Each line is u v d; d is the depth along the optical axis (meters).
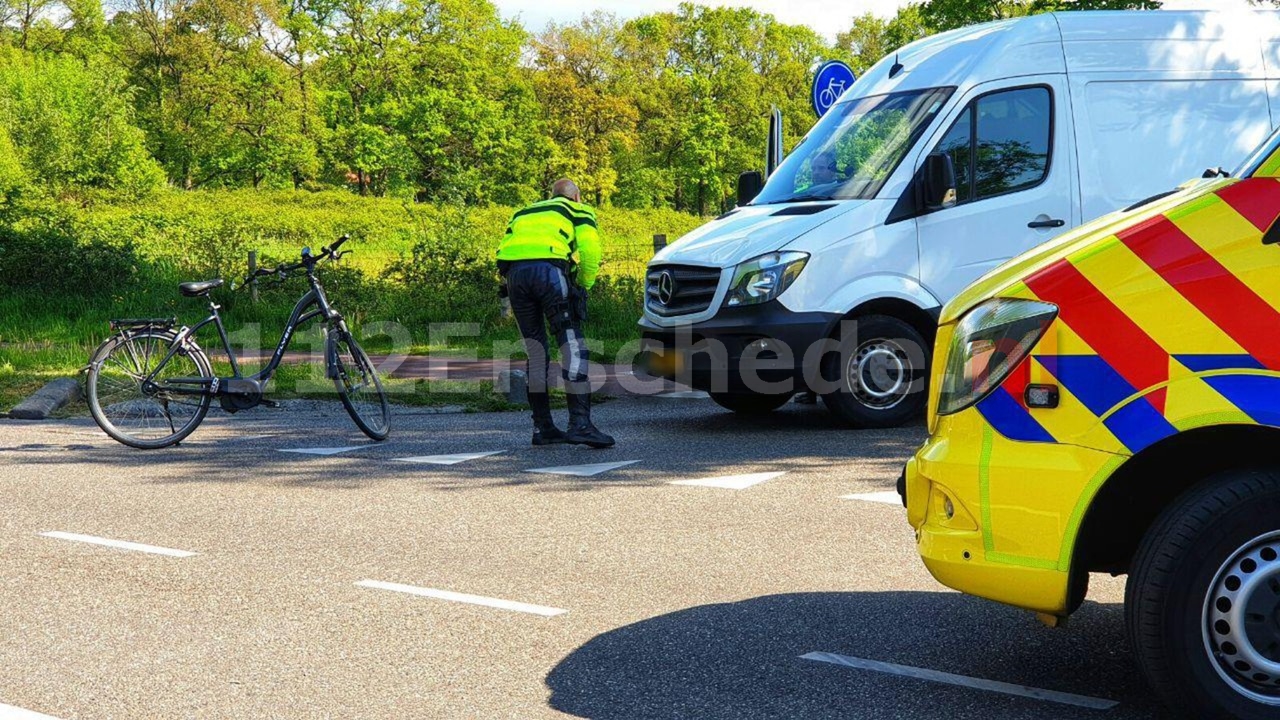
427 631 4.59
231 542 6.00
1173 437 3.47
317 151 80.00
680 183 95.62
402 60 79.00
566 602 4.96
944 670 4.13
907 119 9.30
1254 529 3.39
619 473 7.70
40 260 19.48
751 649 4.36
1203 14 9.49
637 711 3.78
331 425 10.03
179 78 77.94
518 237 8.76
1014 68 9.20
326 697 3.91
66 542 6.01
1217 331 3.43
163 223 28.67
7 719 3.72
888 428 9.25
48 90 66.81
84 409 10.95
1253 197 3.48
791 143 96.31
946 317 3.98
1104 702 3.82
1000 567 3.63
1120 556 3.87
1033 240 9.11
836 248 8.95
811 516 6.40
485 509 6.71
